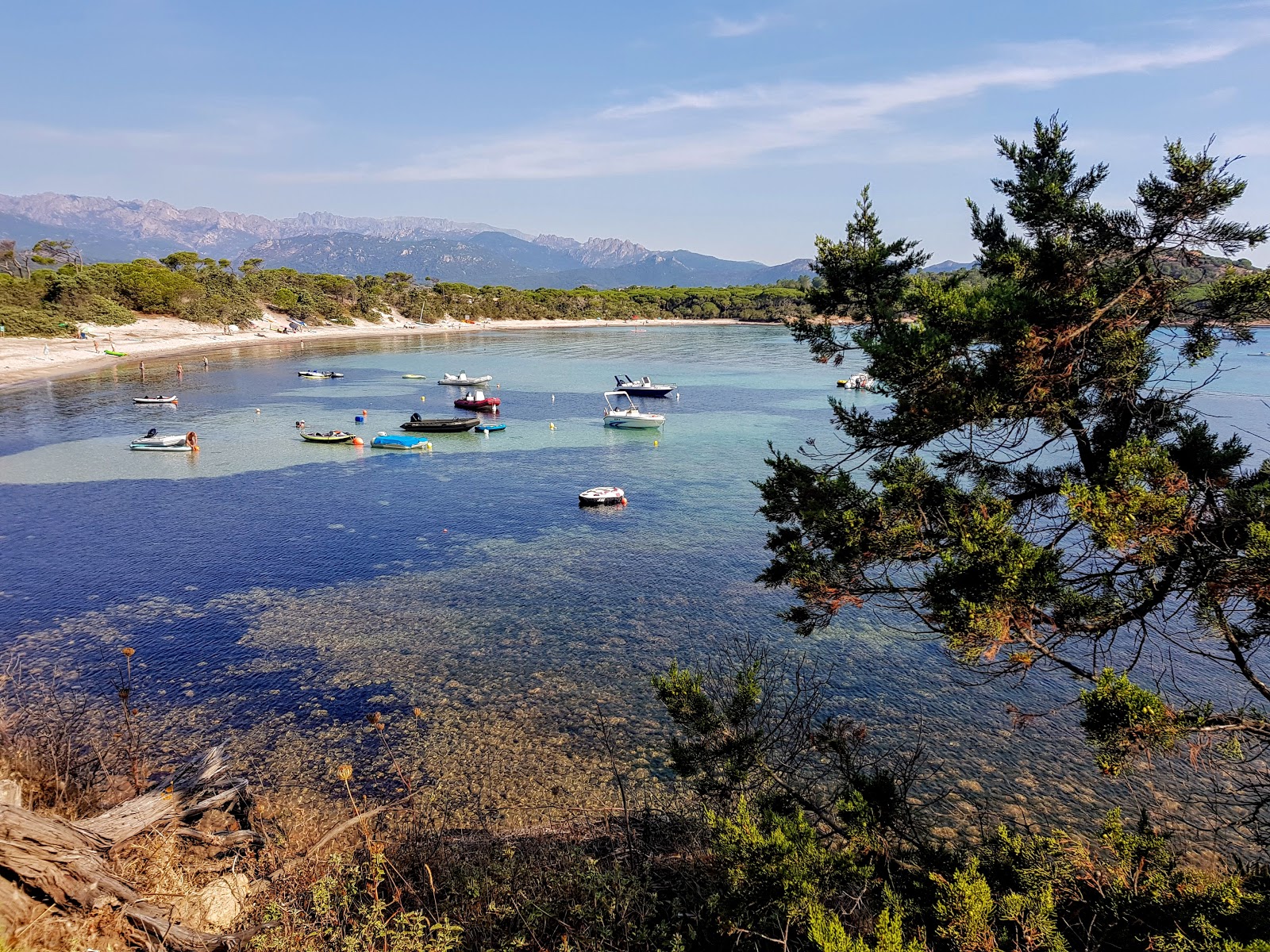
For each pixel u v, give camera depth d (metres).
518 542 31.83
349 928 8.32
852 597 8.28
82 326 115.44
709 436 56.91
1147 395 7.70
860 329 8.62
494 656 21.64
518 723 18.19
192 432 50.78
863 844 8.04
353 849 11.83
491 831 13.65
